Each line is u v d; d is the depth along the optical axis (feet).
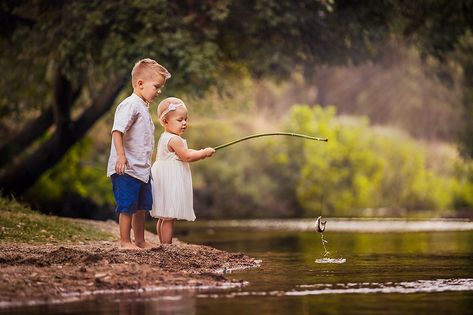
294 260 71.15
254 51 146.10
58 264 55.21
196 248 68.44
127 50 125.49
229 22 140.97
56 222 87.66
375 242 99.60
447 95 294.87
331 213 238.68
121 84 147.23
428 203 253.24
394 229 136.87
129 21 128.88
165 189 68.85
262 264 65.82
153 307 41.96
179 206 68.80
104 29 131.64
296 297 45.42
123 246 65.00
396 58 212.23
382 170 252.01
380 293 46.96
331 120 261.24
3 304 43.32
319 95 383.24
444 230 130.82
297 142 245.04
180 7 136.15
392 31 153.58
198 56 125.29
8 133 180.45
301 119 249.75
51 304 43.29
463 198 251.80
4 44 145.89
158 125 172.45
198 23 136.26
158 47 124.77
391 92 345.10
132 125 65.41
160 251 63.41
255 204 237.45
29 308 42.14
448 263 66.90
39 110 178.50
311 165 241.55
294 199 240.12
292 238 114.01
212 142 246.47
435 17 153.69
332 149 245.45
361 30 147.23
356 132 254.27
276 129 250.98
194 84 129.80
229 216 234.38
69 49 128.88
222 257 66.03
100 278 49.93
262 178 241.14
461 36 167.63
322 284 51.49
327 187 241.55
